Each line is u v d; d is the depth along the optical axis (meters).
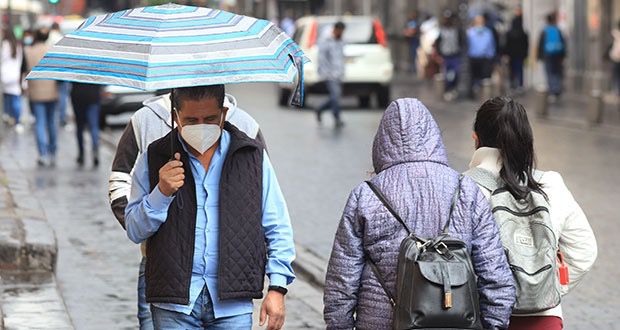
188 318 10.53
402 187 10.39
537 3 78.44
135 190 10.69
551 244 10.90
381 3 123.69
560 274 11.53
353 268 10.39
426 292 9.79
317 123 56.41
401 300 9.91
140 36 10.17
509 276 10.43
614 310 20.06
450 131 51.53
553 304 10.81
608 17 68.81
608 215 29.20
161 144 10.62
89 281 21.92
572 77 73.00
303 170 38.03
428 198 10.35
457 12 75.62
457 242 10.03
